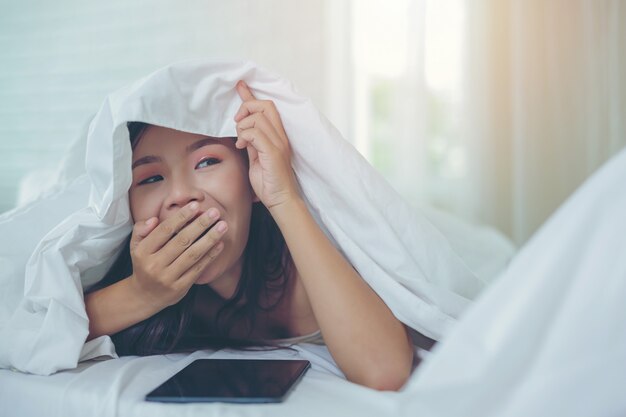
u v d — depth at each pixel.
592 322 0.35
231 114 0.71
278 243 0.80
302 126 0.71
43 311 0.69
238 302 0.81
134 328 0.75
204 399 0.52
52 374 0.64
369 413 0.49
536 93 2.16
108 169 0.65
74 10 2.16
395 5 2.11
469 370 0.37
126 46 2.12
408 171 2.12
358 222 0.71
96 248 0.72
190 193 0.69
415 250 0.73
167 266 0.67
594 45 2.17
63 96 2.16
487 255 1.28
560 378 0.34
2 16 2.22
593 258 0.36
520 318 0.36
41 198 0.90
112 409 0.53
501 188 2.17
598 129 2.18
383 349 0.62
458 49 2.14
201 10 2.08
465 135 2.14
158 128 0.69
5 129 2.21
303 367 0.62
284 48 2.06
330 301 0.64
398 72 2.12
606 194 0.37
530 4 2.14
